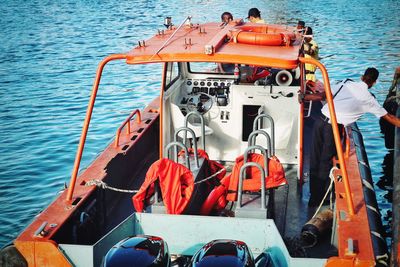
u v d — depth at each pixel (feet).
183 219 19.42
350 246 17.47
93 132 52.11
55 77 74.74
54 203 20.63
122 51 93.30
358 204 20.45
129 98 64.08
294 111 26.71
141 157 29.55
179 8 150.00
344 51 88.89
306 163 28.35
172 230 19.57
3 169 43.42
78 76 75.31
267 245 19.16
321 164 24.48
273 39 22.65
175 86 27.68
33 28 118.52
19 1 169.68
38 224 19.08
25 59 87.15
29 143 49.24
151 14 139.03
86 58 87.76
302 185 26.30
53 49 95.30
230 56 20.63
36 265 17.97
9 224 35.04
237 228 19.20
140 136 28.60
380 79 71.82
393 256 20.79
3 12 145.89
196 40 23.70
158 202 21.12
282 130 26.71
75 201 20.77
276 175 22.04
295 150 27.25
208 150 27.76
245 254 16.34
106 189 23.70
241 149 27.50
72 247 17.87
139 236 17.34
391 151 46.06
